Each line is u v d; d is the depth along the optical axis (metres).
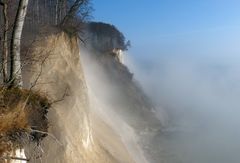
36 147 9.34
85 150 26.25
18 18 9.28
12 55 9.20
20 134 8.00
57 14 35.94
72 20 34.62
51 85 26.39
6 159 7.61
